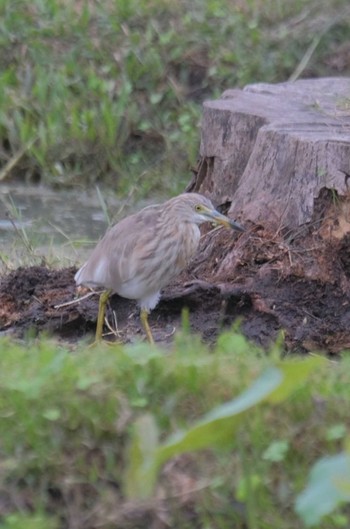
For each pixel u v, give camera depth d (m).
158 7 20.03
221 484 7.89
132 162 18.41
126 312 11.80
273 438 8.04
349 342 11.28
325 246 11.66
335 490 6.12
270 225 11.98
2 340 9.68
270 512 7.78
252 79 19.30
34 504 7.90
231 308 11.56
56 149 18.36
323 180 11.69
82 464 8.00
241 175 12.86
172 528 7.82
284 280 11.66
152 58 19.17
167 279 10.95
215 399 8.25
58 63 19.08
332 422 8.15
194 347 9.38
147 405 8.20
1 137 18.53
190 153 18.25
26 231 16.00
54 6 19.72
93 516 7.87
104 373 8.44
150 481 6.12
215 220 11.03
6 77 18.81
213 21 20.00
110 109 18.56
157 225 10.81
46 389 8.26
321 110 13.13
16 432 8.05
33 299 12.02
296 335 11.20
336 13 20.36
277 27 20.20
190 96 19.16
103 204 15.54
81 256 14.70
